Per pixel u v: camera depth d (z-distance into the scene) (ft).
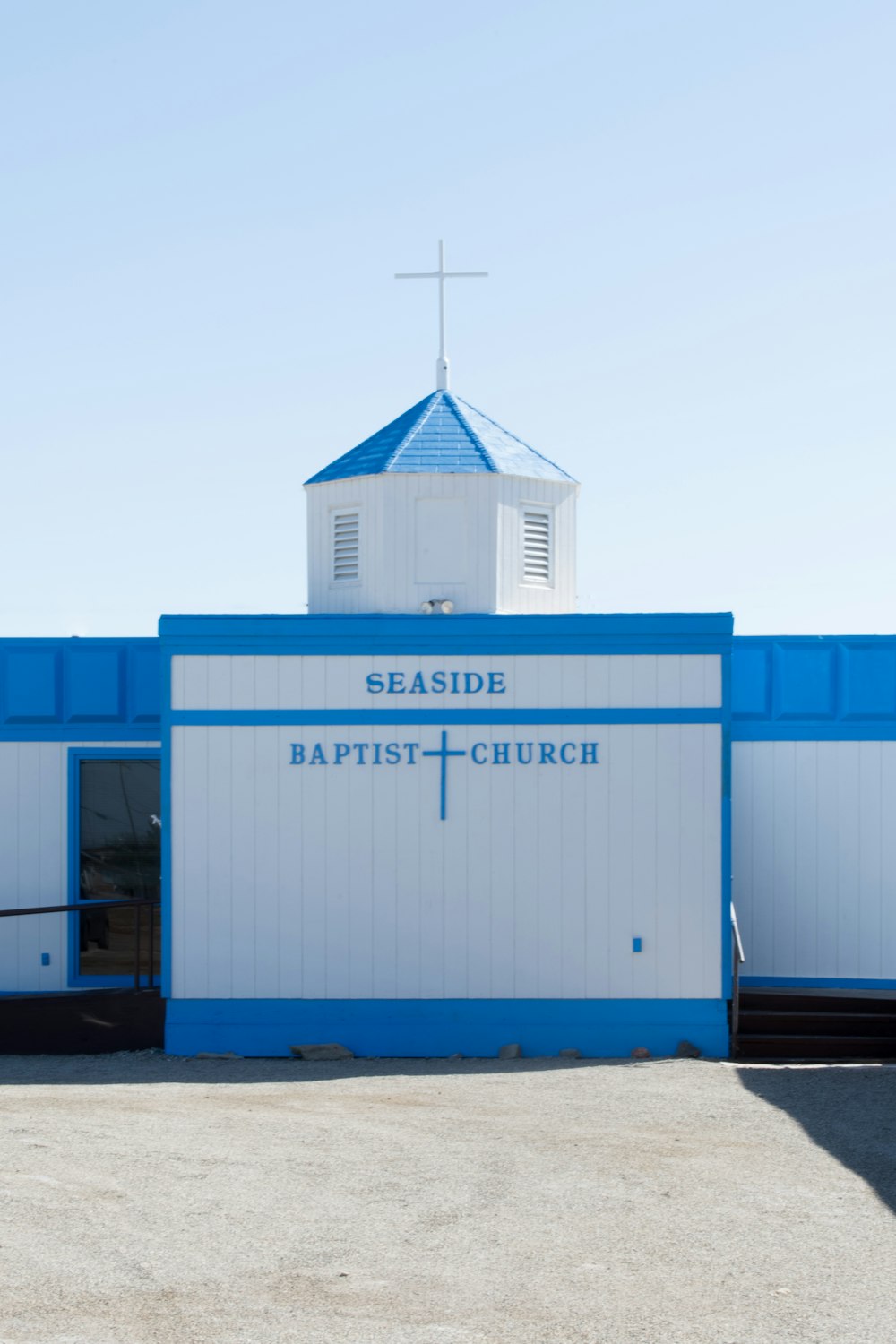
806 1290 23.21
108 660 55.26
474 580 55.16
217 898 47.91
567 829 47.65
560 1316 21.80
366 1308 22.03
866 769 53.67
